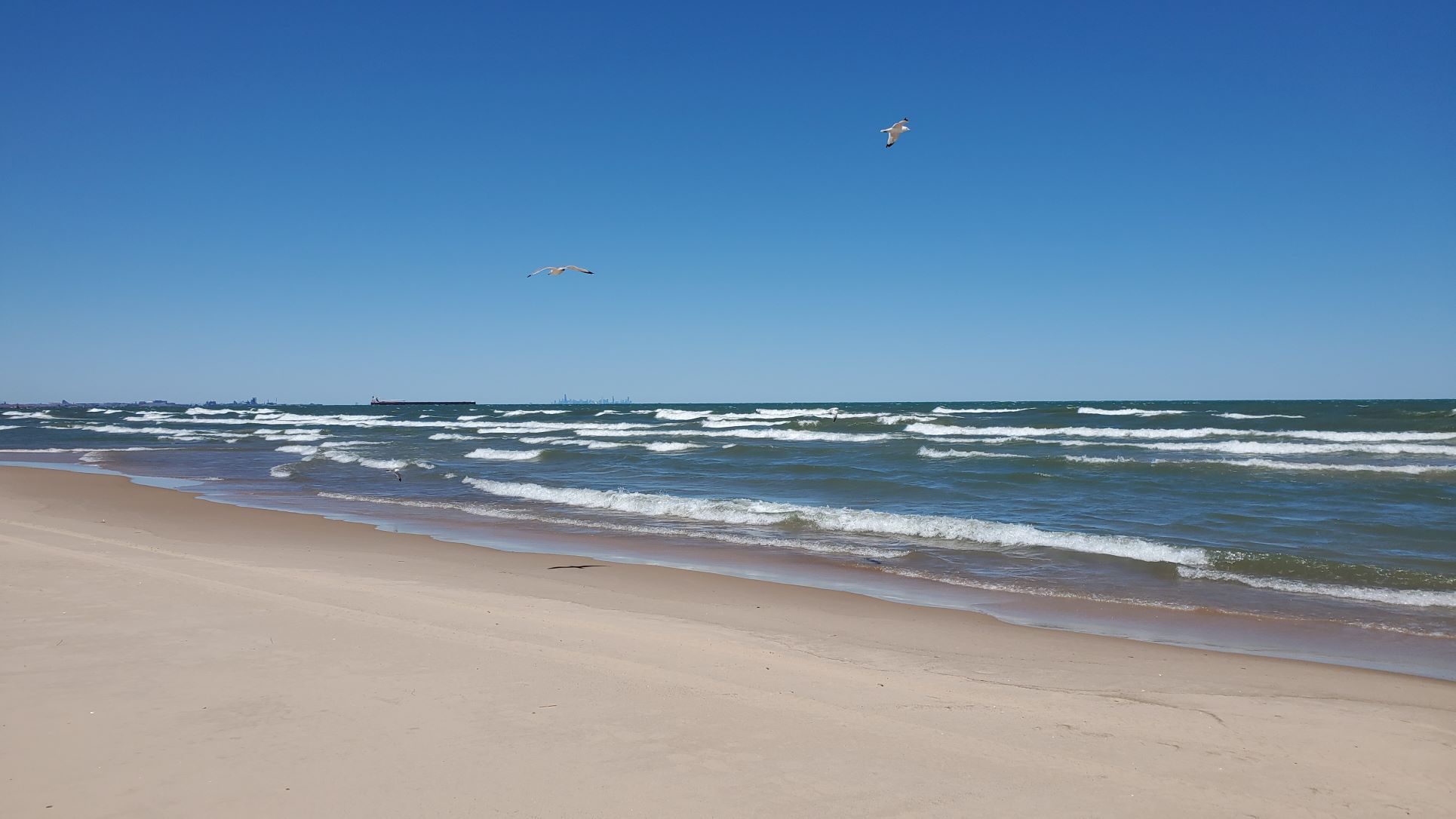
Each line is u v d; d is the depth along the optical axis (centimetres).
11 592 818
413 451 3616
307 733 476
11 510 1756
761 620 872
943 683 626
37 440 4975
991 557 1274
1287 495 1825
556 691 563
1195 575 1129
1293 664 738
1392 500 1744
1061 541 1343
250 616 739
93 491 2145
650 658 655
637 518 1700
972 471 2358
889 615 916
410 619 751
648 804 402
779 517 1648
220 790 403
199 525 1587
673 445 3591
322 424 7050
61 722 485
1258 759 494
